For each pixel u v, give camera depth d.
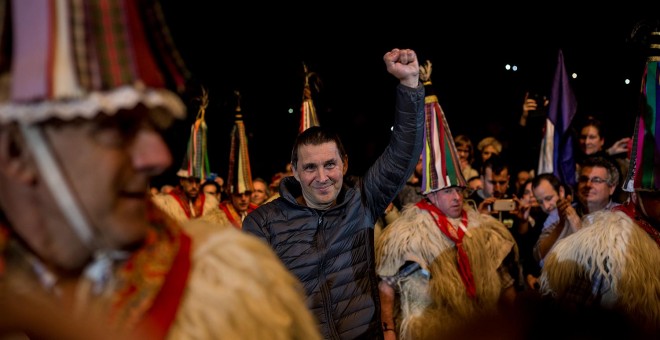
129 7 0.87
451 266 3.16
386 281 3.22
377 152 8.52
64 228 0.90
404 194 5.11
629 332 0.62
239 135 4.88
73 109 0.82
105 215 0.89
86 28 0.83
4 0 0.85
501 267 3.38
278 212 2.42
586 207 3.45
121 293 0.94
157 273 0.97
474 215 3.43
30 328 0.83
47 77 0.80
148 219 1.01
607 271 2.48
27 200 0.89
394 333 3.19
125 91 0.84
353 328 2.30
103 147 0.87
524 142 5.42
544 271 2.71
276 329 1.05
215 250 1.06
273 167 8.40
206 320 0.98
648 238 2.53
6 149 0.86
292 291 1.13
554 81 4.77
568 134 4.71
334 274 2.33
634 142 2.52
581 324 0.62
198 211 4.69
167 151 0.93
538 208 4.62
